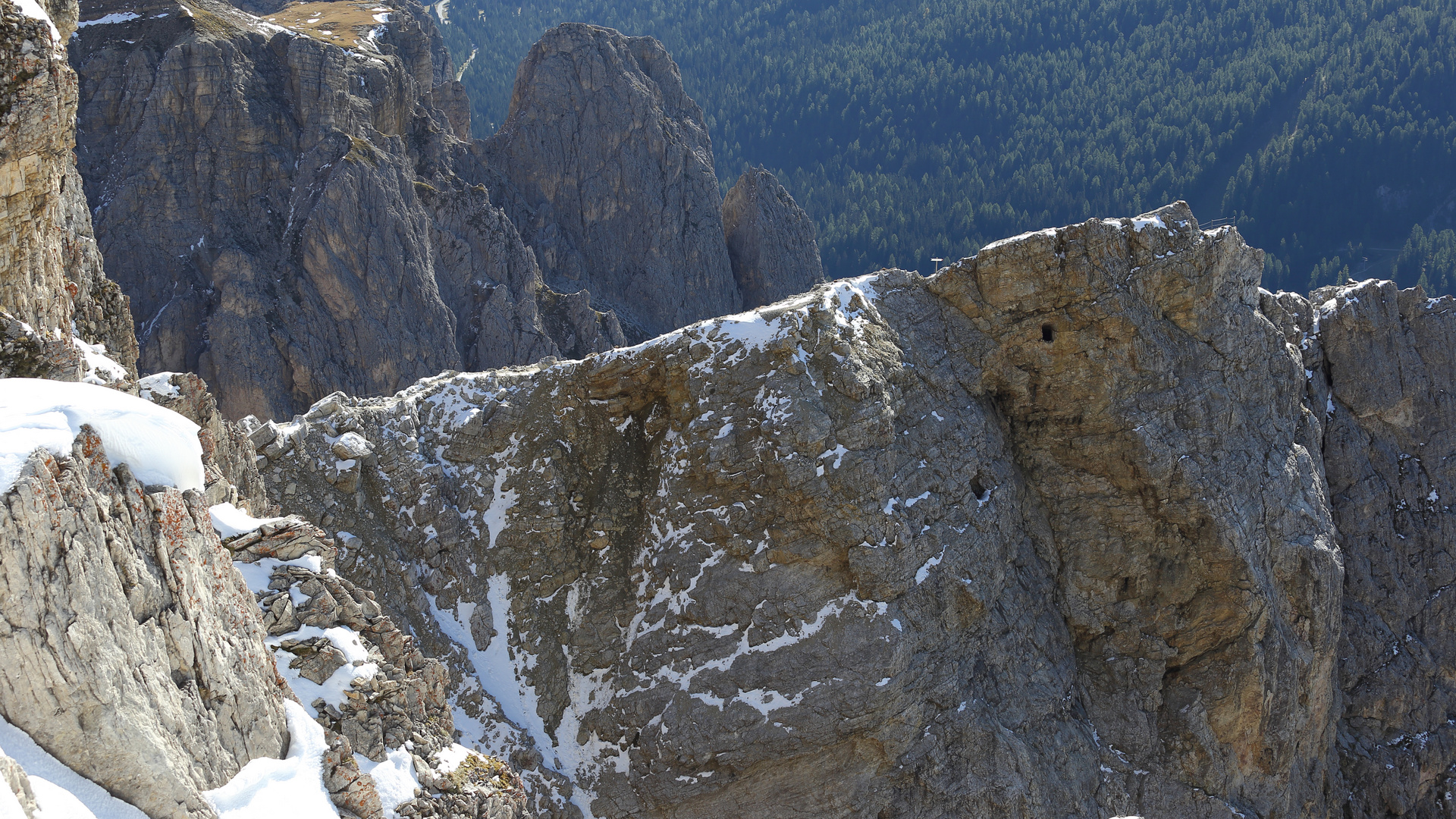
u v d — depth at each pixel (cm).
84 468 1705
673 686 4650
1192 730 5094
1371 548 6209
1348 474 6256
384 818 2242
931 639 4659
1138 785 5056
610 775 4622
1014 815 4503
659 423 5278
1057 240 5203
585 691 4834
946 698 4634
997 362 5391
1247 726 5106
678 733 4522
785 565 4681
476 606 4919
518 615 4978
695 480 4950
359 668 2550
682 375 5134
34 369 2142
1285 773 5216
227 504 2791
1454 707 6128
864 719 4444
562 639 4962
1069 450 5347
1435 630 6200
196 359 8919
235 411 8825
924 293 5522
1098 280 5153
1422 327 6475
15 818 1345
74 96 2344
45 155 2316
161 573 1878
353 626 2698
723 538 4806
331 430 4947
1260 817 5159
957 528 4928
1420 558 6288
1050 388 5341
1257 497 5275
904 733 4506
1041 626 5169
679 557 4856
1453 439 6412
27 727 1553
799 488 4634
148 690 1747
